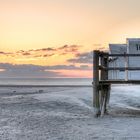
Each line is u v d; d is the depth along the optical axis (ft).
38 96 97.60
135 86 126.52
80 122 52.85
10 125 50.24
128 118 57.06
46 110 68.90
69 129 46.70
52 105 77.15
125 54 58.75
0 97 103.09
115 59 64.64
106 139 40.14
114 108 72.28
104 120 54.70
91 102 82.79
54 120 55.06
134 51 62.80
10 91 161.68
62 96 95.09
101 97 62.34
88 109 71.00
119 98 87.71
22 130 46.24
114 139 40.14
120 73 63.10
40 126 49.26
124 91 104.47
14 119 55.98
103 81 59.41
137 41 63.05
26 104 79.25
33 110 68.59
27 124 51.03
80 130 45.88
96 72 59.00
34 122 52.95
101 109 62.34
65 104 78.74
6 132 44.91
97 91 59.11
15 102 83.87
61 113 64.28
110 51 65.98
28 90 175.63
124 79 61.72
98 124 50.70
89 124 50.80
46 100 86.38
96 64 58.95
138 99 86.38
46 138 40.98
